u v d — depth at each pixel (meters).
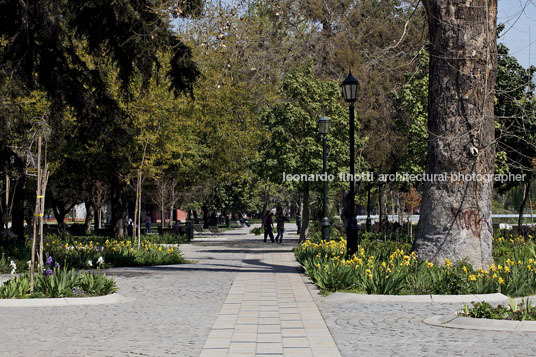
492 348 7.59
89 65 27.45
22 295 12.09
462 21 15.78
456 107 15.84
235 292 13.72
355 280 13.67
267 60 40.25
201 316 10.38
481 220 15.81
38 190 13.16
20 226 28.09
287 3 40.53
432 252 15.88
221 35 18.61
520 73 33.84
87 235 44.72
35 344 7.95
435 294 12.55
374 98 37.75
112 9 17.80
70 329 9.09
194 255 27.34
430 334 8.66
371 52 40.66
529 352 7.31
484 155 15.84
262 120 30.89
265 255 27.23
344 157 30.06
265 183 57.22
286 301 12.25
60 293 12.15
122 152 21.09
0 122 18.11
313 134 30.14
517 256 17.39
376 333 8.77
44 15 18.11
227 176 43.91
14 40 18.28
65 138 21.50
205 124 40.91
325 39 41.31
